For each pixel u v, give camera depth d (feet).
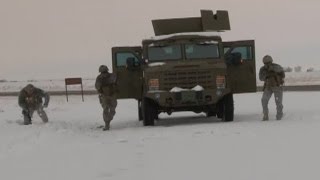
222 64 168.96
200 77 166.40
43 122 178.40
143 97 171.83
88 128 170.19
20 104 173.88
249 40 177.37
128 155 103.45
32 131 148.36
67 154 109.81
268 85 162.40
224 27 187.62
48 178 84.28
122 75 178.29
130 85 178.40
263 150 99.50
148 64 171.12
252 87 177.06
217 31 185.37
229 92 166.91
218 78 166.91
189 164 89.61
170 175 81.05
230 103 169.58
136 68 178.09
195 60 171.63
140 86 177.78
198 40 173.78
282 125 141.79
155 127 162.09
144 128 160.45
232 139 118.11
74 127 167.43
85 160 100.32
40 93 176.35
